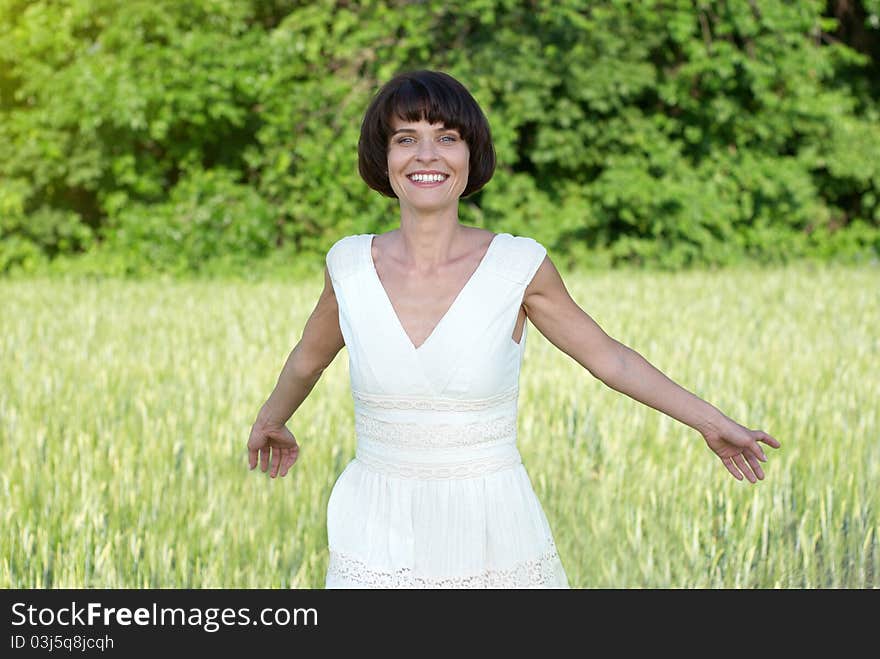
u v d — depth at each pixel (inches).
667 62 869.8
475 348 136.5
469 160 141.5
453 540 137.6
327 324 152.0
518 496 141.5
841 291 645.3
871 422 295.6
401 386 137.8
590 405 322.0
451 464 137.9
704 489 250.2
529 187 847.1
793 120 896.9
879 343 442.3
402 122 137.1
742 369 369.7
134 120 735.7
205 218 781.9
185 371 373.1
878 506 241.9
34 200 794.2
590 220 863.1
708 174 890.7
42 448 277.6
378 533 139.9
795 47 898.1
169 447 278.7
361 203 809.5
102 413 314.0
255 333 470.0
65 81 752.3
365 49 800.3
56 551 220.4
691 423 143.3
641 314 522.9
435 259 140.1
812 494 242.4
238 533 228.1
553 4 813.9
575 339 144.0
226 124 797.2
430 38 796.0
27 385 347.3
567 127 843.4
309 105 794.2
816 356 398.6
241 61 770.8
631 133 856.9
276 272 784.9
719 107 858.1
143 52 755.4
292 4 837.2
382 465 140.5
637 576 215.6
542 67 810.8
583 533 231.1
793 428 297.4
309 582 212.4
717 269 860.0
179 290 676.7
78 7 754.2
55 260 785.6
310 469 267.1
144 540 224.4
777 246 904.3
